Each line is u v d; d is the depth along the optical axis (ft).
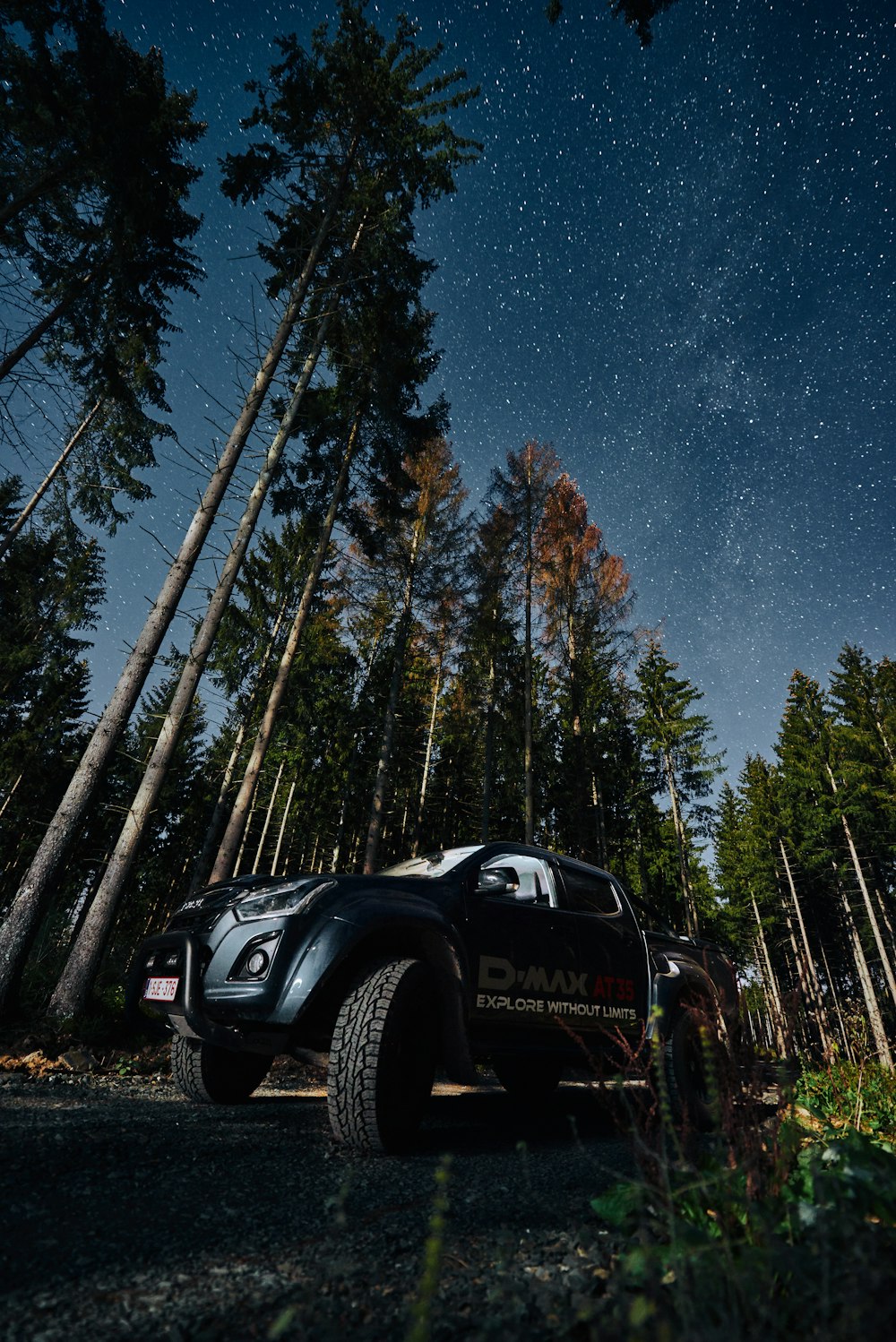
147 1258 4.68
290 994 8.34
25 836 70.03
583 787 66.64
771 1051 6.39
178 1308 3.92
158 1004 9.72
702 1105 11.60
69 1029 18.25
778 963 112.06
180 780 80.23
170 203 43.34
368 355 45.01
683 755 87.81
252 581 56.95
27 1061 15.44
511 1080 15.49
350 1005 8.57
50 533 54.19
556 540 68.69
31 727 71.97
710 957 15.06
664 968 13.39
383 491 50.93
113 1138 7.98
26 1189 5.87
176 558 26.55
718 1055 5.77
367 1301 4.09
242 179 39.47
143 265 45.47
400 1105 8.22
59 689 75.15
